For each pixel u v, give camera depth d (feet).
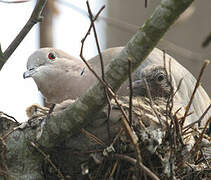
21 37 34.27
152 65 39.75
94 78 40.11
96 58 43.29
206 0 52.65
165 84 38.50
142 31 28.78
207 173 34.30
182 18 32.78
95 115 32.22
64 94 40.24
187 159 33.71
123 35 56.24
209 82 50.93
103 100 31.04
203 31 52.01
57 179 34.47
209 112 44.06
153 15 28.35
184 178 33.99
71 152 33.99
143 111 35.19
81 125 32.42
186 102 41.96
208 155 35.99
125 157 31.50
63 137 33.01
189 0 27.25
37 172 33.99
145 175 31.76
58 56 40.42
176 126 32.78
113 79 30.37
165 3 27.78
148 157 32.68
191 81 43.83
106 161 33.14
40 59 39.86
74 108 31.60
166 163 32.60
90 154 33.42
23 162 33.91
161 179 32.83
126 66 29.81
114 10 55.36
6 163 33.83
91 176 33.73
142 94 38.96
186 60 51.47
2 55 33.99
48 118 33.14
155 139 32.45
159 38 28.76
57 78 39.70
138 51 29.22
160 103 38.06
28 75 39.37
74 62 40.63
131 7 55.21
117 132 33.83
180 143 33.09
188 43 51.90
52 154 34.19
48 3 44.78
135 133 32.71
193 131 34.24
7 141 34.01
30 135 33.86
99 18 36.65
